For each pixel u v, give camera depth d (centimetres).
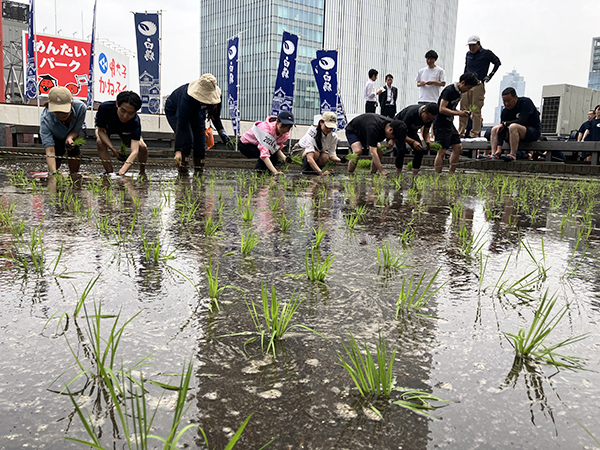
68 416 88
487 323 140
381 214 364
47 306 144
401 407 94
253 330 131
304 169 844
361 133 820
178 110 743
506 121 1010
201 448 80
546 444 83
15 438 81
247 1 8600
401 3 9538
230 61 1456
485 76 1138
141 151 720
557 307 156
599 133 1207
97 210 346
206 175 749
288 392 99
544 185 701
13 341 119
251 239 251
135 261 201
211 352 116
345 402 96
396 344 124
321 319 141
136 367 107
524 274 197
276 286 172
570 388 103
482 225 324
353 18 8944
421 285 178
